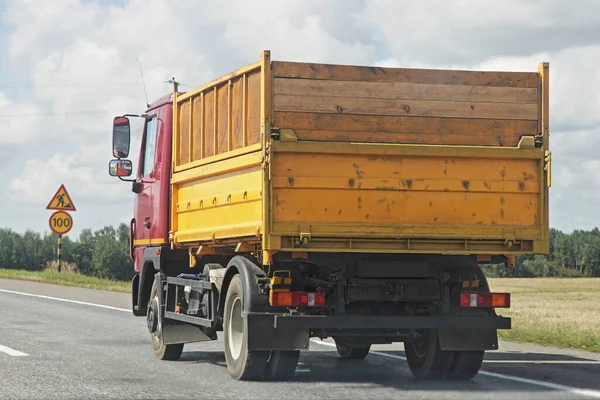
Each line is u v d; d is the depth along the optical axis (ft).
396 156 36.04
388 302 38.24
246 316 36.22
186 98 45.80
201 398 32.09
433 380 38.11
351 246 35.50
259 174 36.37
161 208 49.67
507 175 36.86
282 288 36.22
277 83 35.65
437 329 37.50
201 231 42.88
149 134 52.65
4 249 514.68
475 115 37.11
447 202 36.35
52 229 122.31
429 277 37.68
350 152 35.60
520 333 55.83
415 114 36.60
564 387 35.12
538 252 36.94
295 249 35.04
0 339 51.88
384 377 38.86
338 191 35.55
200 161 43.32
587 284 252.83
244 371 36.76
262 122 35.45
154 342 46.73
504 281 294.25
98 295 91.86
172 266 48.34
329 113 35.94
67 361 42.32
